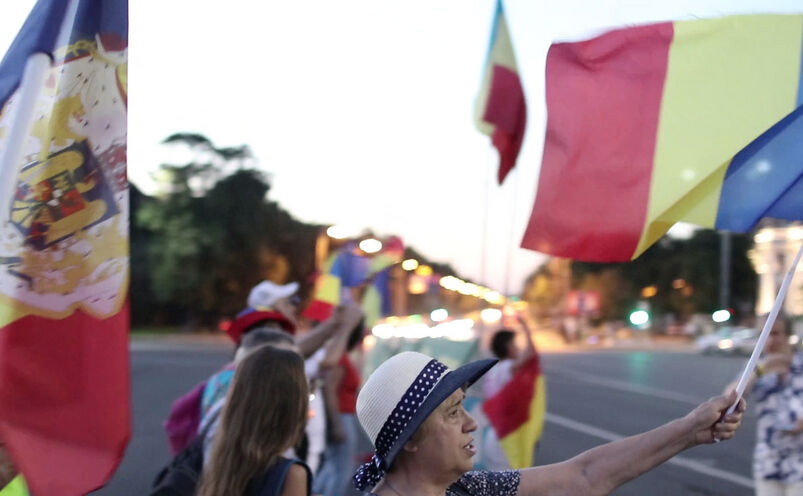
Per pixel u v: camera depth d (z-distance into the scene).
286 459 3.25
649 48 3.79
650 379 28.45
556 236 3.78
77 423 3.00
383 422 2.48
